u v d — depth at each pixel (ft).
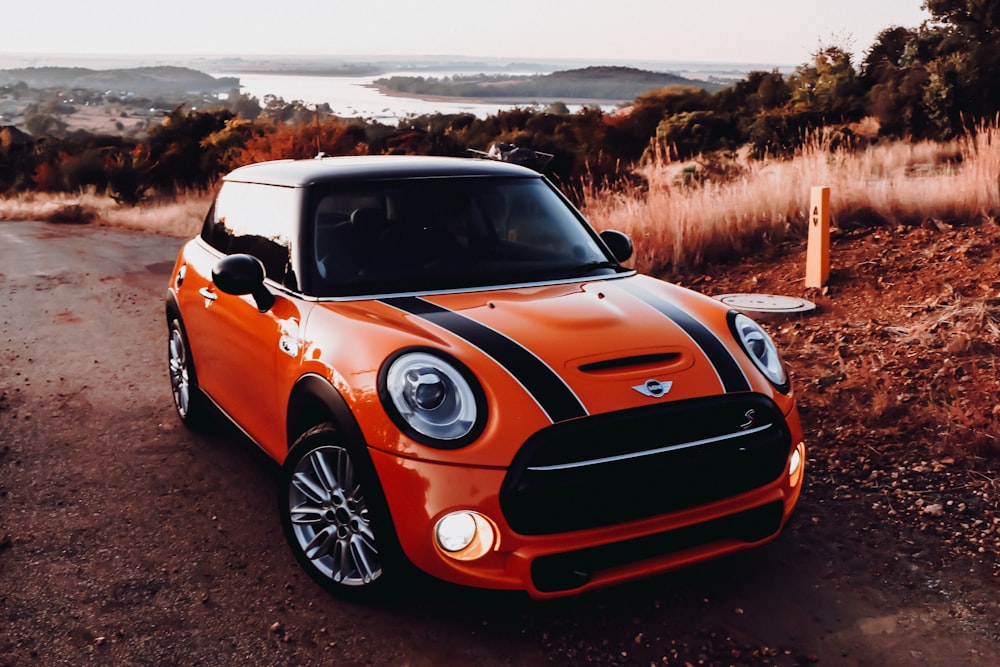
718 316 10.98
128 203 100.37
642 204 31.76
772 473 9.75
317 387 10.06
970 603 10.19
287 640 9.82
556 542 8.76
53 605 10.60
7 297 32.48
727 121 105.50
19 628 10.09
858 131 81.41
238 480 14.42
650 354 9.71
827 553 11.43
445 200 12.68
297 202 12.29
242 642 9.80
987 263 22.81
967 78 67.62
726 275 26.20
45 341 24.98
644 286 12.03
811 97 91.35
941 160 47.09
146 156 117.50
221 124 129.70
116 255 45.19
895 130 74.95
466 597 9.08
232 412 13.75
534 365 9.28
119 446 16.11
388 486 9.11
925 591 10.47
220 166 112.98
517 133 100.17
